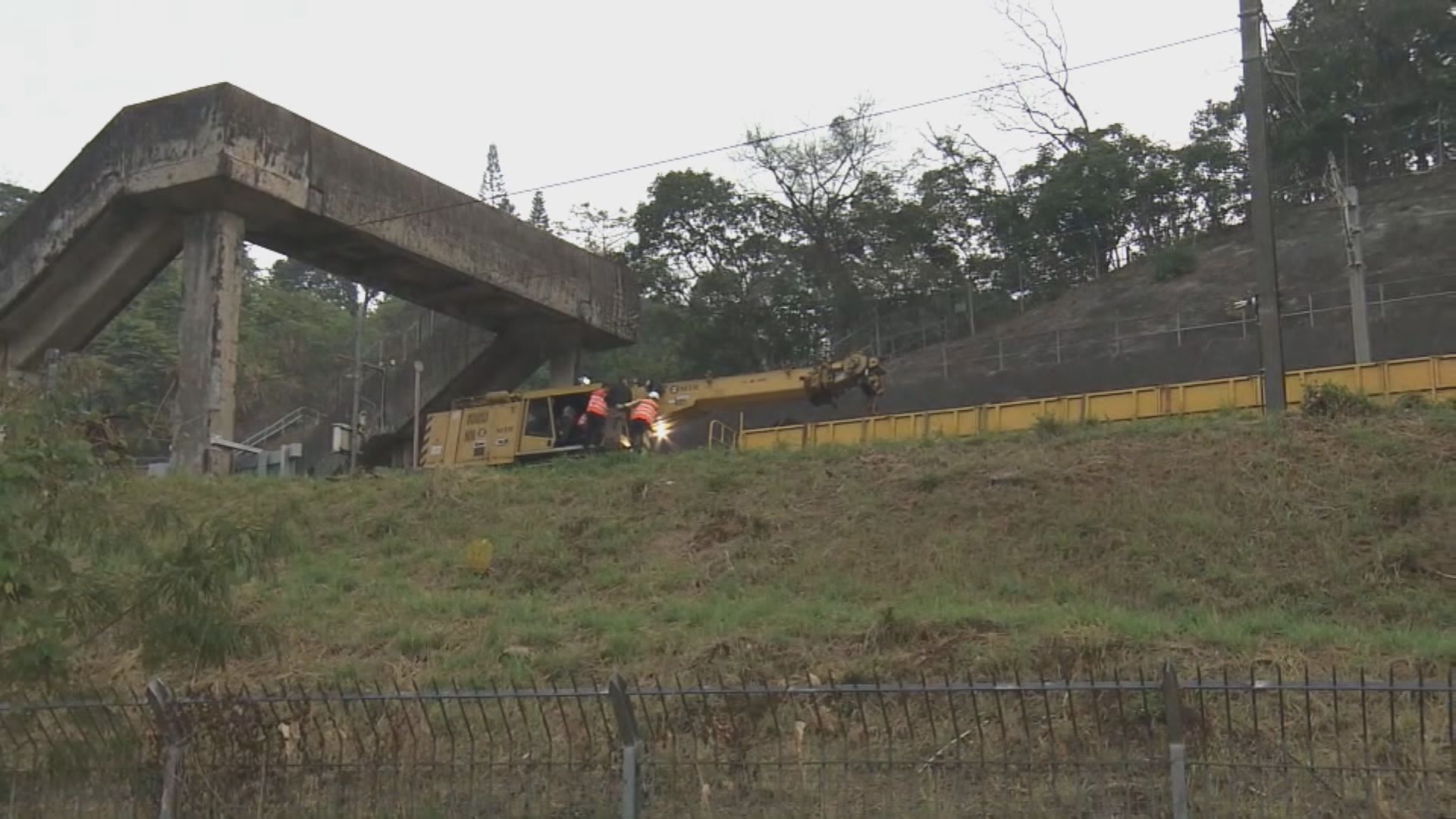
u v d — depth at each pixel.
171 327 71.75
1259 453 22.38
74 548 12.73
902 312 74.69
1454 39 79.75
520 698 10.20
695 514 24.27
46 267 42.25
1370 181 76.31
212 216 40.50
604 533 23.77
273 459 42.56
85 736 10.84
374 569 22.94
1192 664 13.45
